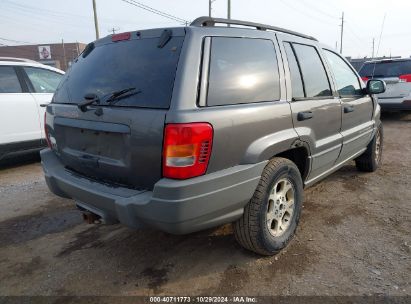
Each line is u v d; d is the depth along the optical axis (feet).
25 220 12.79
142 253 10.24
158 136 7.25
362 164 16.84
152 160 7.45
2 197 15.16
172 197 7.18
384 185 15.38
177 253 10.16
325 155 11.66
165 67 7.78
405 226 11.49
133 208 7.61
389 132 27.91
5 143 18.49
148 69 8.06
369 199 13.84
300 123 10.09
